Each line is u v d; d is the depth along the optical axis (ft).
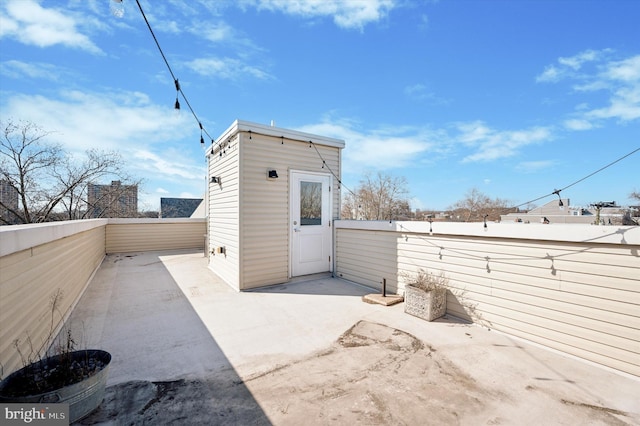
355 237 18.60
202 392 7.09
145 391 7.10
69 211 40.09
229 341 10.12
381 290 16.60
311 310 13.44
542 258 9.91
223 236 19.85
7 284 6.74
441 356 9.02
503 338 10.43
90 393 5.98
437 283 13.25
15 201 34.99
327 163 20.49
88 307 13.89
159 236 35.12
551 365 8.52
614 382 7.64
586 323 8.87
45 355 8.80
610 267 8.45
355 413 6.32
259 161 17.47
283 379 7.71
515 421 6.07
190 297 15.60
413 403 6.68
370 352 9.29
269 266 17.83
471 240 12.00
